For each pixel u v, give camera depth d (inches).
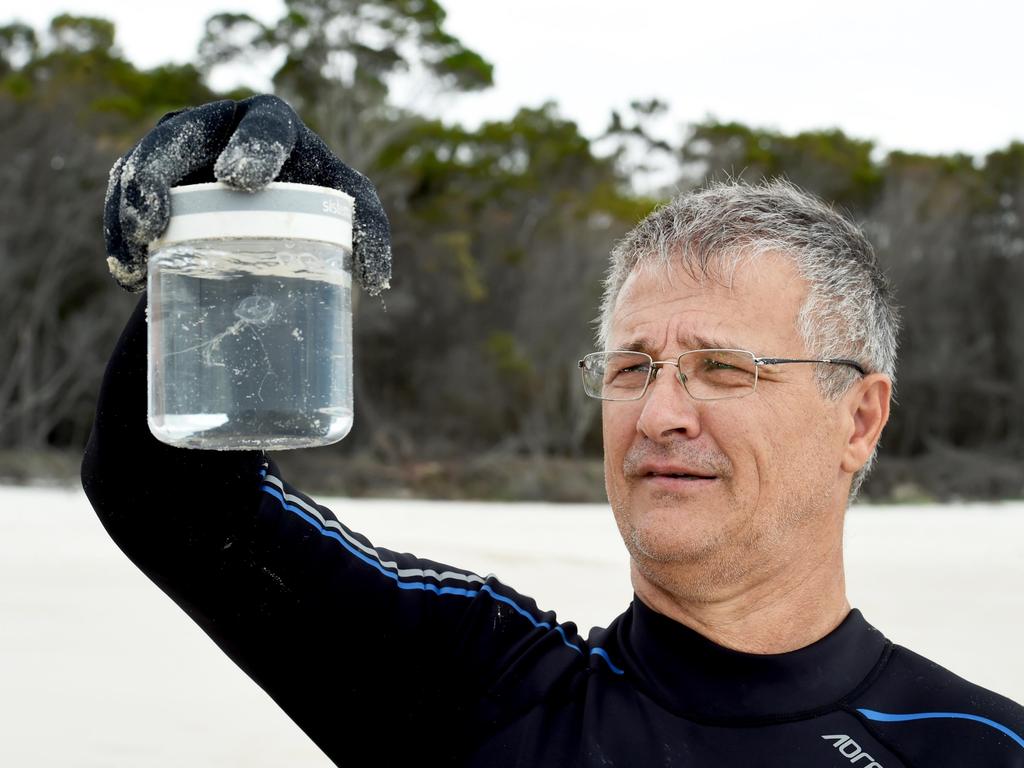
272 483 79.4
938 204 2046.0
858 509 1145.4
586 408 1710.1
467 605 81.4
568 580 412.2
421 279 1771.7
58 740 194.9
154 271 63.0
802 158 2146.9
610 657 80.6
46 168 1534.2
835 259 79.7
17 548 465.4
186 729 203.0
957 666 276.5
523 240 1931.6
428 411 1721.2
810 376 77.4
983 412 1877.5
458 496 1470.2
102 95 1815.9
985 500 1549.0
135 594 351.3
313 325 62.2
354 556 80.3
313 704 78.7
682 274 78.6
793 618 77.8
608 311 86.3
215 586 76.7
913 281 1909.4
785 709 74.2
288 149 62.1
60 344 1473.9
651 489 76.3
